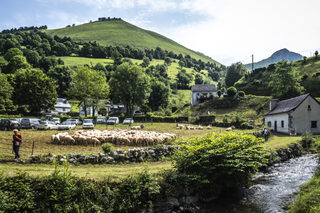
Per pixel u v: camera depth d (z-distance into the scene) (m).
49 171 12.79
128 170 14.80
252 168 15.12
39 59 133.38
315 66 81.06
